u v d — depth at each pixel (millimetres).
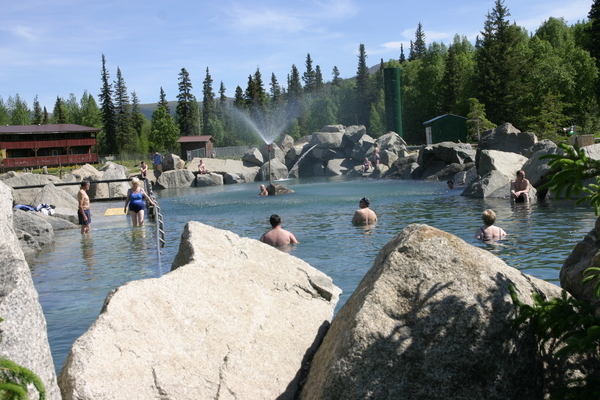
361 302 4137
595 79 64812
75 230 16500
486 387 3686
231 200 24344
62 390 3637
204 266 5391
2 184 4500
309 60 136000
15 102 161125
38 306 3447
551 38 92625
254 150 49656
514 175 21828
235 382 4211
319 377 3986
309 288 5953
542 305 3912
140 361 3973
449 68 87000
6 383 2713
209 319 4652
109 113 102000
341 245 11250
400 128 50531
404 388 3666
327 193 25000
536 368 3854
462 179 27672
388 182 32281
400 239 4543
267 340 4754
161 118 107812
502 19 70000
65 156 77188
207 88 117500
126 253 11758
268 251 6375
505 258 9195
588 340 3557
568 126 60500
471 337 3766
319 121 117438
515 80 68500
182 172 42656
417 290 4039
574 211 14555
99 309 7230
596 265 4734
